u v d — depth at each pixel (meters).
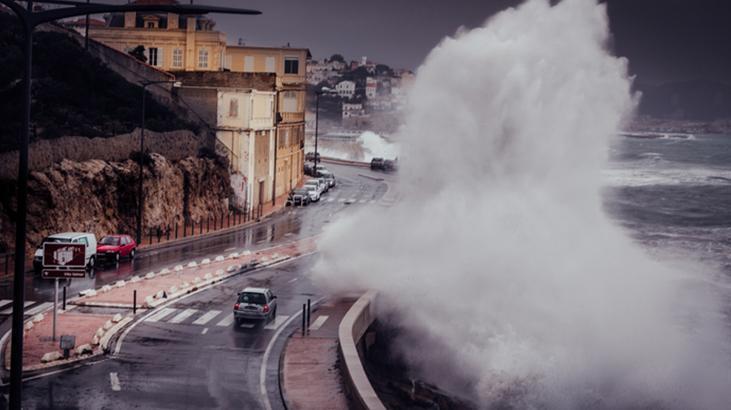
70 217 56.38
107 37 109.38
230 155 84.44
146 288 46.47
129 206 64.75
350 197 103.25
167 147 73.69
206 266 54.66
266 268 54.84
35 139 57.53
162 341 35.94
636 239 82.19
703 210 117.44
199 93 84.38
